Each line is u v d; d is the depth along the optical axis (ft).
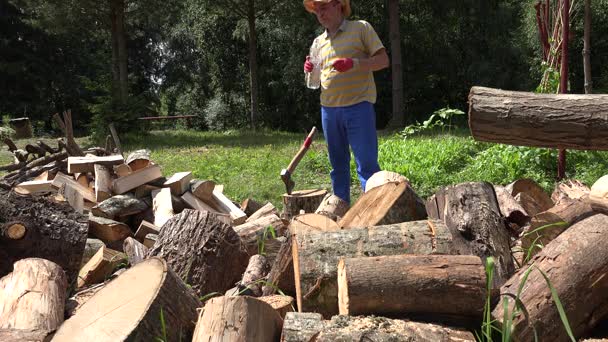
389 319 7.77
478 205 10.46
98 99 61.57
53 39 101.24
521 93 12.50
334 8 16.62
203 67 108.47
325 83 17.17
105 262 12.57
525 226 12.54
